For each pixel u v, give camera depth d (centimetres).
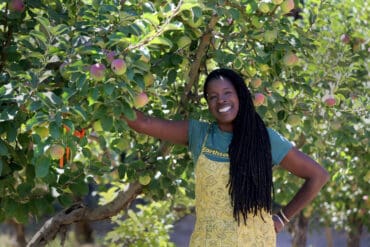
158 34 286
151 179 400
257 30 359
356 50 484
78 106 272
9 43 350
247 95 313
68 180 371
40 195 367
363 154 492
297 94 407
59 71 317
